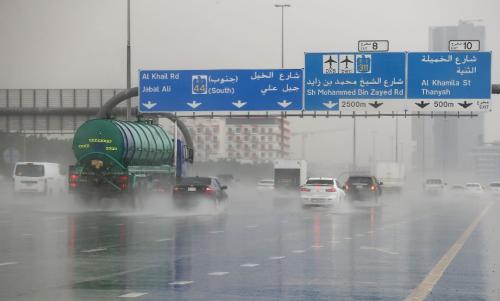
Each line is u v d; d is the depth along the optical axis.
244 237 41.91
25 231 44.88
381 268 28.22
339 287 23.28
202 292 22.12
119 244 37.25
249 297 21.28
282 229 48.34
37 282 24.05
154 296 21.38
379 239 41.38
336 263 29.81
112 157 69.75
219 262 29.89
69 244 37.06
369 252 34.25
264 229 48.16
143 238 40.72
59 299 20.80
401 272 27.09
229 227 49.69
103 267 28.03
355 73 81.88
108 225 50.38
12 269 27.31
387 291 22.52
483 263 30.03
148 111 84.19
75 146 70.38
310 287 23.25
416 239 41.66
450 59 80.56
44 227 48.19
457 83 80.50
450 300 20.95
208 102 83.81
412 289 22.94
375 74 81.56
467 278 25.55
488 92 80.00
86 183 70.12
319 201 76.62
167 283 23.95
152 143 76.25
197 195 67.38
